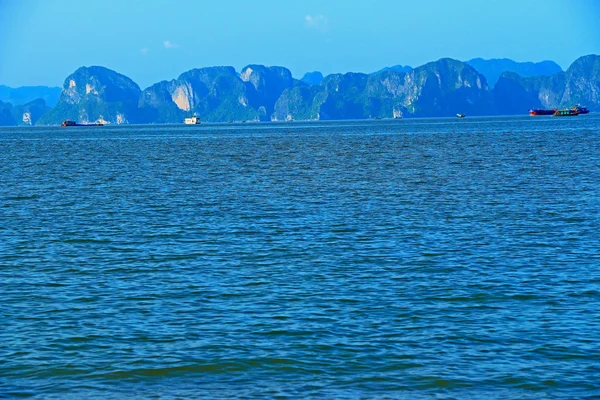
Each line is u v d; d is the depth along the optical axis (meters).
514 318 38.00
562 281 44.97
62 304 41.28
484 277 46.16
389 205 77.75
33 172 126.44
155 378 31.23
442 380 30.72
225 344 34.69
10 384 30.70
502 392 29.69
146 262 51.62
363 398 29.23
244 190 93.69
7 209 77.81
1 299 42.28
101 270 49.34
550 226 63.53
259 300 41.72
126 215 72.69
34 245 57.94
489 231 61.69
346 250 54.75
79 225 67.00
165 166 138.00
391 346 34.28
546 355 33.06
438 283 44.84
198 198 85.56
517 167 121.94
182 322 37.91
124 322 38.00
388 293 42.81
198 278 46.91
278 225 65.75
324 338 35.34
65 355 33.59
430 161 140.38
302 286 44.59
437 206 76.56
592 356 32.88
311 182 103.00
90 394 29.81
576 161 131.50
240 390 30.06
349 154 169.88
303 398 29.28
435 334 35.78
